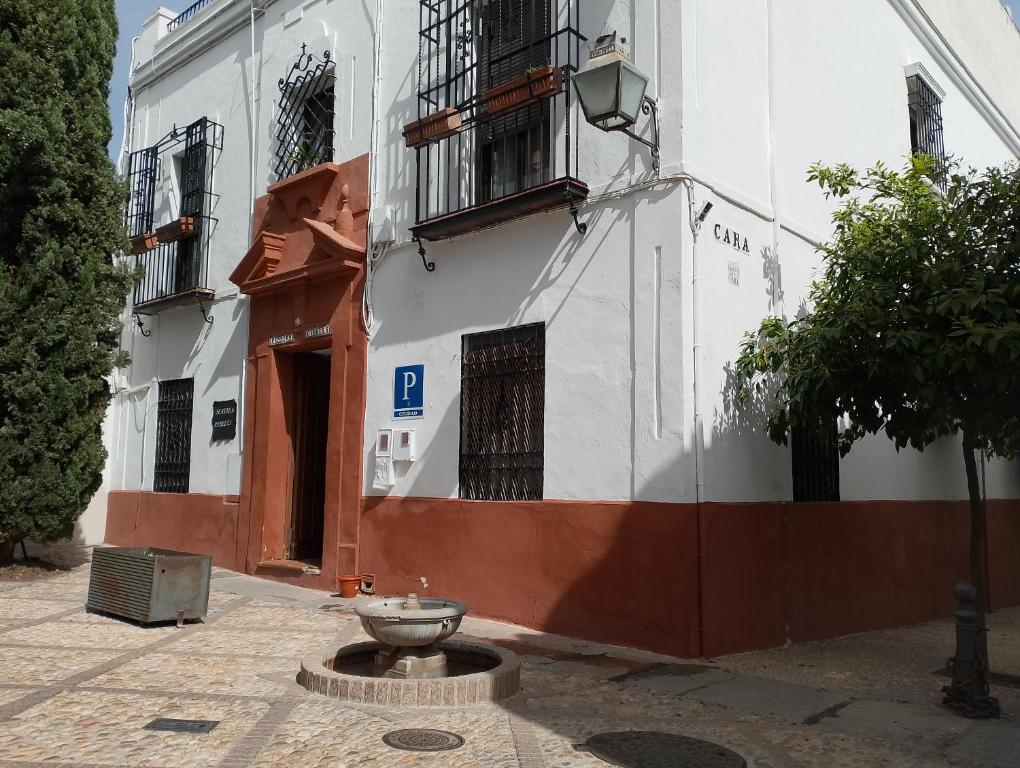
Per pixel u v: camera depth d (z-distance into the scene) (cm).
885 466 973
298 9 1169
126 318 1419
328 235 1006
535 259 820
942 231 641
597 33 805
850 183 761
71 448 1093
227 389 1191
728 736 491
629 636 702
